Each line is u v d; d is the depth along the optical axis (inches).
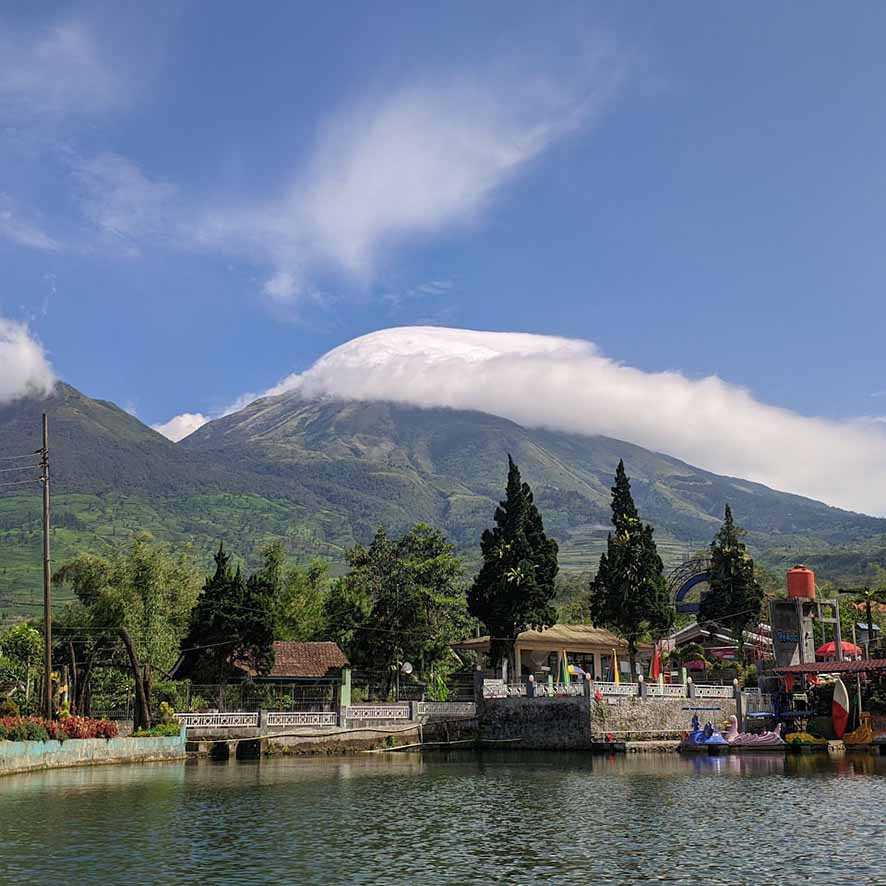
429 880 1133.1
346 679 3280.0
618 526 3902.6
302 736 3009.4
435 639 4128.9
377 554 4658.0
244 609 3410.4
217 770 2459.4
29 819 1560.0
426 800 1850.4
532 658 4188.0
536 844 1366.9
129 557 4271.7
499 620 3686.0
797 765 2642.7
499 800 1854.1
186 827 1498.5
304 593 4699.8
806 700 3602.4
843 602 5482.3
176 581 4510.3
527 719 3250.5
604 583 3838.6
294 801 1825.8
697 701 3417.8
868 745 3228.3
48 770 2295.8
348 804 1787.6
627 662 4338.1
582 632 4259.4
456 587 4483.3
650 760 2829.7
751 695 3575.3
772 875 1158.3
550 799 1868.8
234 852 1298.0
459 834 1450.5
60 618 4227.4
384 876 1153.4
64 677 3176.7
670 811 1695.4
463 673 4087.1
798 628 3821.4
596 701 3161.9
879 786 2080.5
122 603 3978.8
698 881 1128.8
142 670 2891.2
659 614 3769.7
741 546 4126.5
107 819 1565.0
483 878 1143.6
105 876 1141.7
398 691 4010.8
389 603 4141.2
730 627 4143.7
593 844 1366.9
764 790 2012.8
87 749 2448.3
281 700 3447.3
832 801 1825.8
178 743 2795.3
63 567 4281.5
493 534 3779.5
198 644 3420.3
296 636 4431.6
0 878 1127.6
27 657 3750.0
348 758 2915.8
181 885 1100.5
